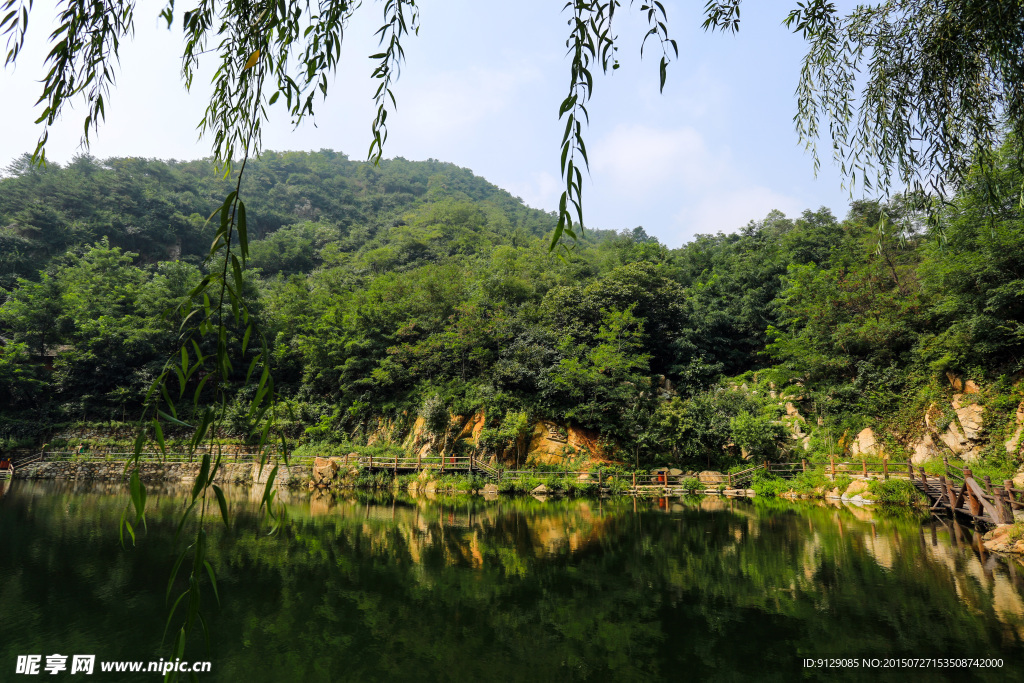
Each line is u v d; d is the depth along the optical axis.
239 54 2.83
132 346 35.09
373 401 33.34
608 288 31.62
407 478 26.73
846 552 12.15
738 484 24.19
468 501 22.59
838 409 25.03
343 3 2.87
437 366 31.78
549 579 10.75
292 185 99.88
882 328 23.42
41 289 36.06
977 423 19.27
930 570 10.42
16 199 55.03
